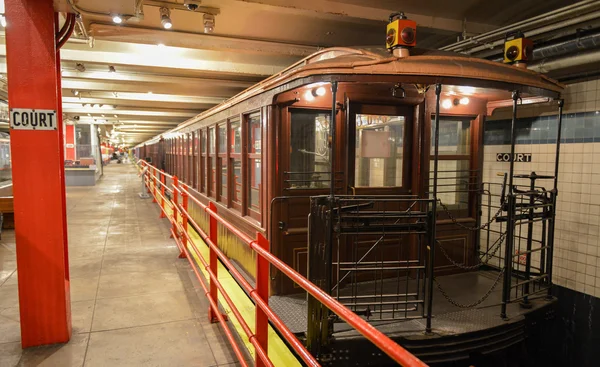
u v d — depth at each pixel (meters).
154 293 5.07
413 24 3.67
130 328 4.07
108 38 6.13
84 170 20.31
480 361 4.00
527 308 4.47
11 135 3.33
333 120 3.68
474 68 3.73
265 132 4.85
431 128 5.23
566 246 5.26
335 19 5.59
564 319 5.25
